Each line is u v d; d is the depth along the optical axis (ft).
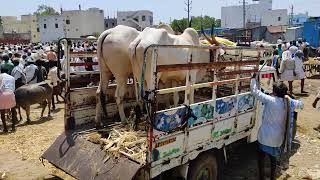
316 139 27.07
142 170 14.02
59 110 39.34
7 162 22.75
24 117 35.70
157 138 13.87
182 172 15.76
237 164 22.47
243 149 24.30
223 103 17.57
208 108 16.51
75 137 17.67
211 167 17.54
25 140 27.43
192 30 21.13
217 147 17.57
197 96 24.02
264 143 18.08
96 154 15.98
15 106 30.40
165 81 20.25
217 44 21.89
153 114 13.48
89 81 20.47
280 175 20.66
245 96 19.48
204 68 15.99
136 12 215.51
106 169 14.92
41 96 33.09
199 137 16.20
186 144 15.44
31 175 20.70
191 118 15.48
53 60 48.88
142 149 15.38
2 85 28.81
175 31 24.91
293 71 42.75
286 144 18.19
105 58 19.57
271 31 142.92
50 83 39.27
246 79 19.25
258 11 225.97
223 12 226.38
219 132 17.57
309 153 24.11
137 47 17.67
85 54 20.17
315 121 32.22
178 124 14.83
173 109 14.48
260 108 21.06
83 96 19.71
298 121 32.01
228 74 17.63
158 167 14.17
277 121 17.83
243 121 19.60
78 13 231.50
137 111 18.22
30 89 32.19
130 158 14.71
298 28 139.74
